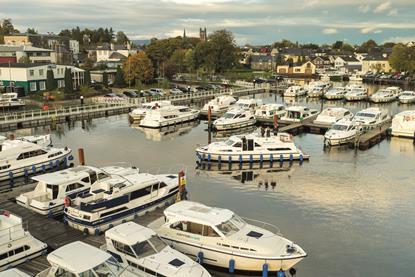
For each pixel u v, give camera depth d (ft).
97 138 163.32
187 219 66.69
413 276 64.49
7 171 109.19
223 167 123.44
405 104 270.87
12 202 88.69
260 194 99.50
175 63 433.07
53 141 156.46
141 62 323.37
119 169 101.45
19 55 323.57
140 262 57.67
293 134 173.88
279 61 563.07
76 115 204.23
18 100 218.18
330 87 354.74
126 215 77.36
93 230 71.87
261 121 192.34
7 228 61.41
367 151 143.33
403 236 77.61
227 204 92.68
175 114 194.08
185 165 124.57
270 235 66.28
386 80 430.20
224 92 297.33
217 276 63.67
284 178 112.57
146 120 187.11
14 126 180.24
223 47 422.00
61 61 402.52
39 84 266.57
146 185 82.53
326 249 72.54
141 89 293.43
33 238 64.75
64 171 90.99
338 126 155.12
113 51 556.51
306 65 513.45
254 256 61.72
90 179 89.56
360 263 68.08
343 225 82.17
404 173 116.78
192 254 66.08
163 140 160.56
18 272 50.75
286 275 64.23
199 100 274.77
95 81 326.44
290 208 90.63
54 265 51.85
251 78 427.33
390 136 165.89
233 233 65.41
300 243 74.64
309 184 107.24
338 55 640.99
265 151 127.65
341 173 116.98
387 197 97.50
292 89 313.53
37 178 86.74
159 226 71.72
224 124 179.11
